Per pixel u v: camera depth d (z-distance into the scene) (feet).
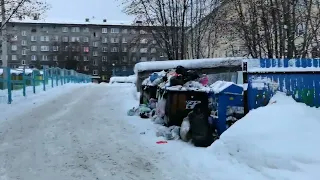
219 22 55.36
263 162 17.93
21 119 34.45
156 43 68.49
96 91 71.10
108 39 308.81
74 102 49.70
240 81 31.24
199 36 64.28
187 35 65.05
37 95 56.85
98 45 308.19
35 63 304.09
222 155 20.40
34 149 23.08
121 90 74.69
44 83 66.74
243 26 46.78
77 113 38.96
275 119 20.89
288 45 42.50
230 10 50.67
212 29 61.52
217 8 58.70
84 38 309.83
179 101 28.68
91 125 31.68
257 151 18.67
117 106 45.62
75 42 308.40
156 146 23.94
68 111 40.42
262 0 43.93
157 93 35.88
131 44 81.61
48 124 31.96
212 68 41.52
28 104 45.98
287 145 18.33
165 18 63.31
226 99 24.66
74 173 18.43
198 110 25.72
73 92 67.00
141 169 19.11
